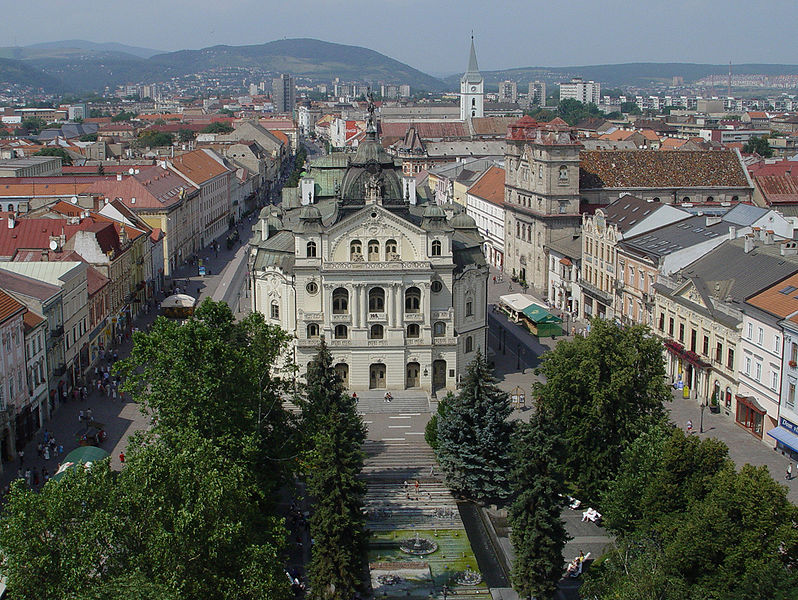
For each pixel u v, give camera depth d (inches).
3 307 4121.6
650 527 2938.0
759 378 4424.2
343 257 5054.1
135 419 4724.4
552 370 3806.6
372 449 4431.6
